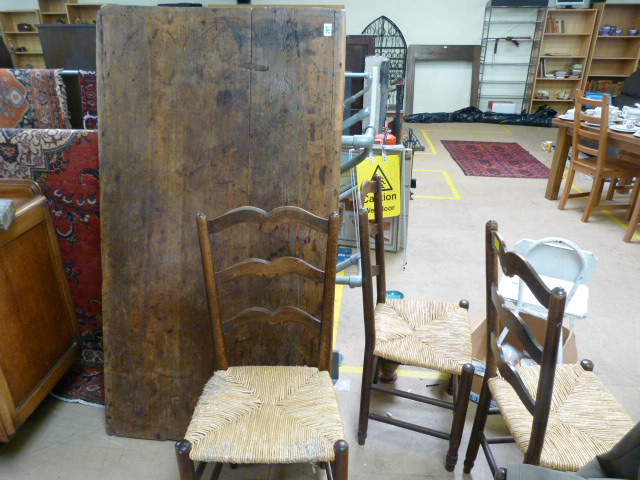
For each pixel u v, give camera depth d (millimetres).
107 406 1604
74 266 1772
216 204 1498
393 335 1538
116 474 1472
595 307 2426
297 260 1251
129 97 1486
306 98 1432
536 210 3826
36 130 1608
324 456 1064
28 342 1520
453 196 4168
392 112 7332
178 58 1459
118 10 1466
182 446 1062
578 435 1144
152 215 1520
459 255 3035
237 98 1454
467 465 1480
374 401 1810
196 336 1555
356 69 2824
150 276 1543
